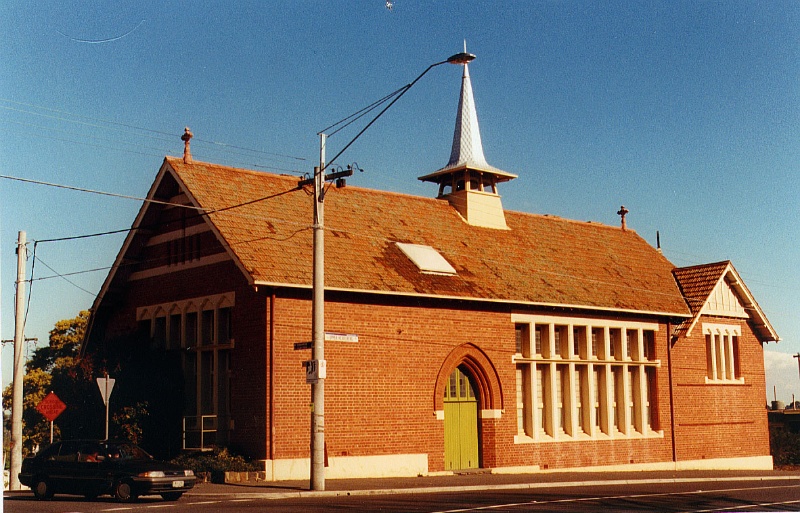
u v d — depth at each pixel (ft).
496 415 108.78
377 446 97.25
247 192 101.19
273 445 90.07
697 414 132.26
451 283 105.70
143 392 99.96
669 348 129.80
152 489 69.46
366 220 108.68
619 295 124.57
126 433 98.48
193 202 96.27
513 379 111.24
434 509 62.95
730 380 138.21
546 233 131.44
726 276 139.95
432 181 129.29
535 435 112.57
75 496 77.87
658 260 142.92
